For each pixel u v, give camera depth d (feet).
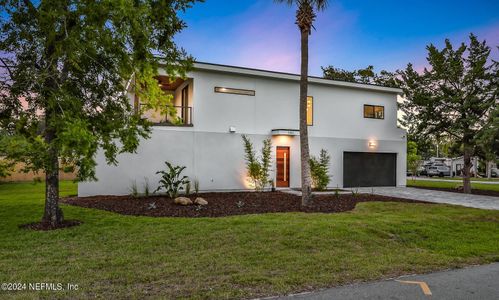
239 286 12.59
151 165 41.86
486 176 116.67
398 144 60.54
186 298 11.31
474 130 51.57
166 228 22.02
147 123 24.09
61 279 12.90
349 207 33.19
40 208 29.30
